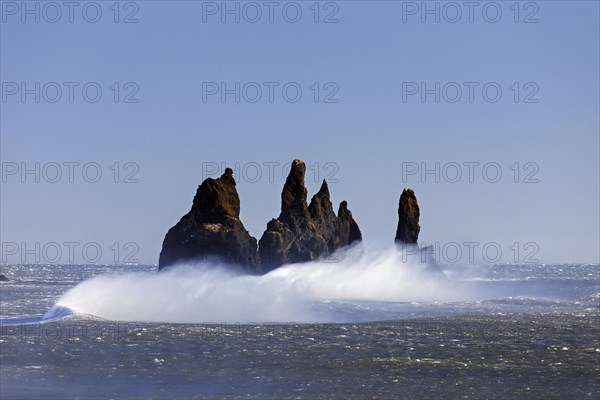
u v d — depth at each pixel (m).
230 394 74.69
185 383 79.06
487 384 81.06
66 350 95.38
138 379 80.56
